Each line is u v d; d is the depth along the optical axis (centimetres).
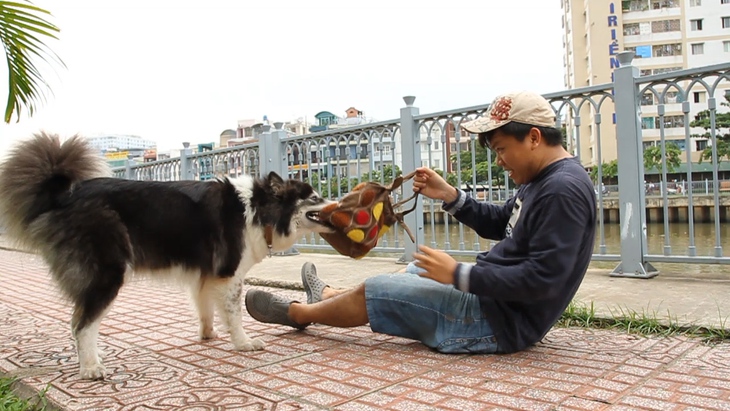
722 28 4438
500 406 211
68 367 292
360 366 274
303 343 328
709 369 250
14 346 342
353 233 321
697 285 442
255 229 331
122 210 297
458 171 616
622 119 491
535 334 281
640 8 4534
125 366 289
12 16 281
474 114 593
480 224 326
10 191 293
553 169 266
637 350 286
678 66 4506
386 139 770
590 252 268
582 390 226
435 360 279
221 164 915
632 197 489
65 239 285
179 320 413
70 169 300
